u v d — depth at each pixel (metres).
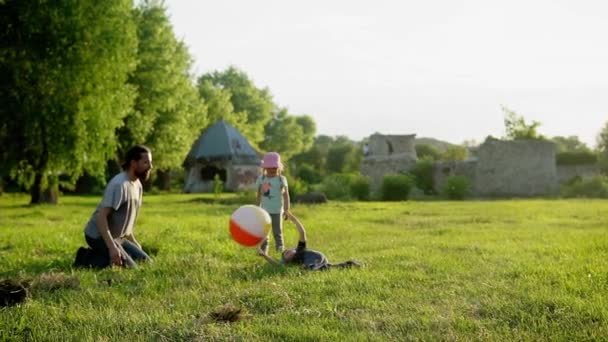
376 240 11.89
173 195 49.22
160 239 10.97
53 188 32.28
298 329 4.62
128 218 8.27
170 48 50.69
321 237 12.69
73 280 6.64
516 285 6.38
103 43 26.97
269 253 9.84
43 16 25.88
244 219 7.81
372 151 72.75
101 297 5.97
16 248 10.30
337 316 5.15
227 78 99.38
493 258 8.70
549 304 5.38
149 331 4.71
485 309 5.26
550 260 8.38
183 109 53.50
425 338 4.41
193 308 5.55
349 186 44.44
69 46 26.34
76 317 5.16
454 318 4.95
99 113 27.25
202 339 4.43
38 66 25.58
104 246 8.11
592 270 7.10
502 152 59.38
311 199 32.62
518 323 4.80
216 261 8.18
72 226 15.26
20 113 26.14
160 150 52.03
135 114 45.88
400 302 5.64
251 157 64.31
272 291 6.04
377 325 4.84
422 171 59.53
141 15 49.34
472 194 59.56
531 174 59.34
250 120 97.38
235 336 4.46
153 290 6.37
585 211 23.16
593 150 82.88
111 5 27.62
